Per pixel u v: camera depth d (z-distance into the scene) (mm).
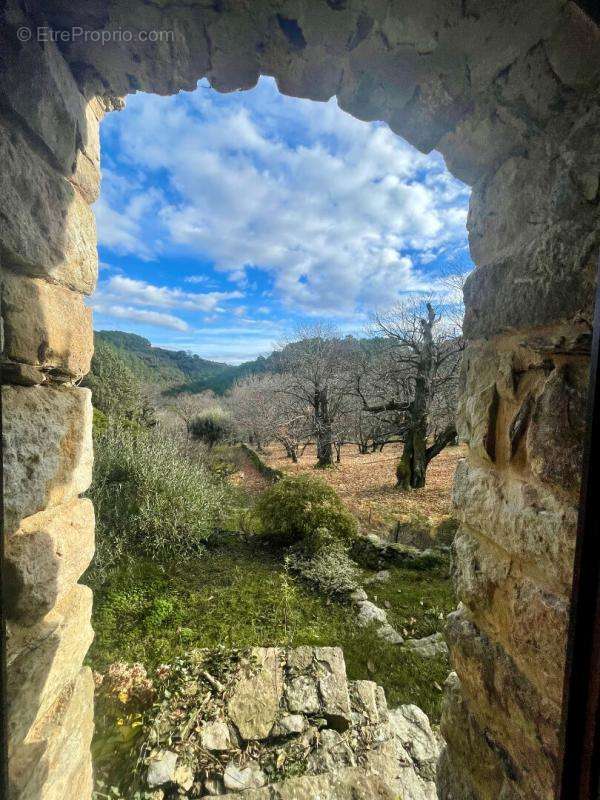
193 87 1048
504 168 970
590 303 675
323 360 13070
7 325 689
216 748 1551
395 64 919
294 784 1390
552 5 678
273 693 1822
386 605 3338
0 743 548
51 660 789
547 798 725
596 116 685
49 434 790
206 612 2826
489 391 964
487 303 980
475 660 958
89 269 993
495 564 904
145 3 796
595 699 528
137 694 1759
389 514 6414
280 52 943
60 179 858
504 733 861
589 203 691
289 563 3754
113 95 1038
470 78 877
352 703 1862
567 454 702
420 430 8430
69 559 860
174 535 3699
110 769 1480
